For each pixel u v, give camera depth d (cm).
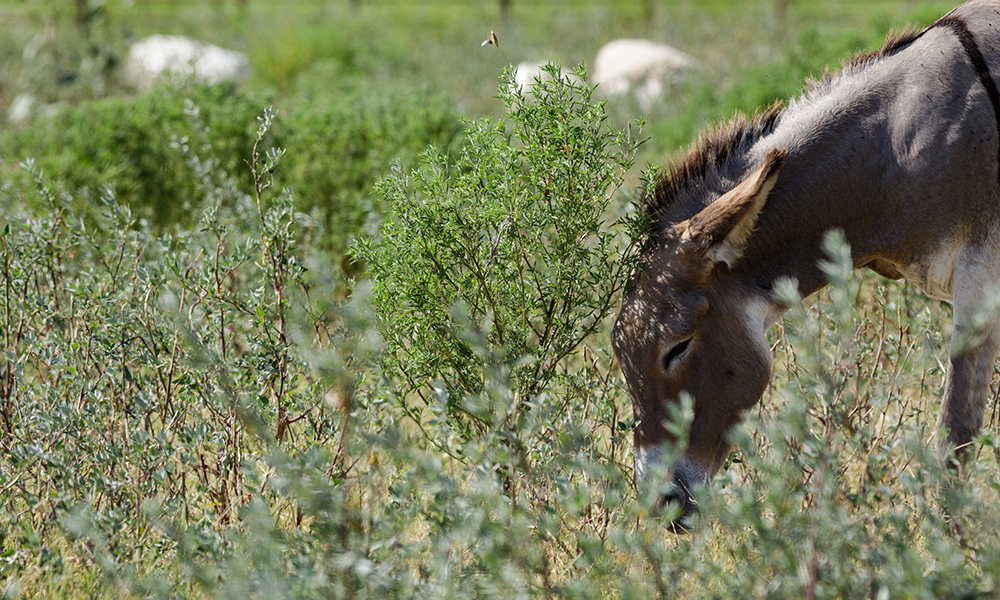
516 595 651
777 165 828
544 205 920
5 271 1021
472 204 923
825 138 928
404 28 5875
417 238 919
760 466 658
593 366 1003
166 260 994
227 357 947
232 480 888
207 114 1828
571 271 923
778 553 647
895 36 980
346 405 700
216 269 989
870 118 931
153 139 1809
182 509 864
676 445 866
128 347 980
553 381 948
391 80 3069
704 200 921
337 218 1703
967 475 791
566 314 938
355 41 4138
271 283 972
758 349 893
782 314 943
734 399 888
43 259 1108
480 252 934
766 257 918
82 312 991
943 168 906
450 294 924
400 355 969
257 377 917
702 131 978
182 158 1767
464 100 3347
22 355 999
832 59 2388
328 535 670
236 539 695
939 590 600
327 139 1816
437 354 918
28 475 930
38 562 781
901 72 938
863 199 930
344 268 1664
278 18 5625
